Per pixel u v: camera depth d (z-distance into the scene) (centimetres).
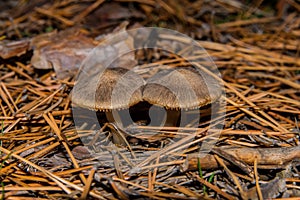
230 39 71
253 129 58
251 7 77
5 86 62
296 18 75
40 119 58
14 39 70
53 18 74
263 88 64
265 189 52
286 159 53
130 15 75
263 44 71
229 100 60
